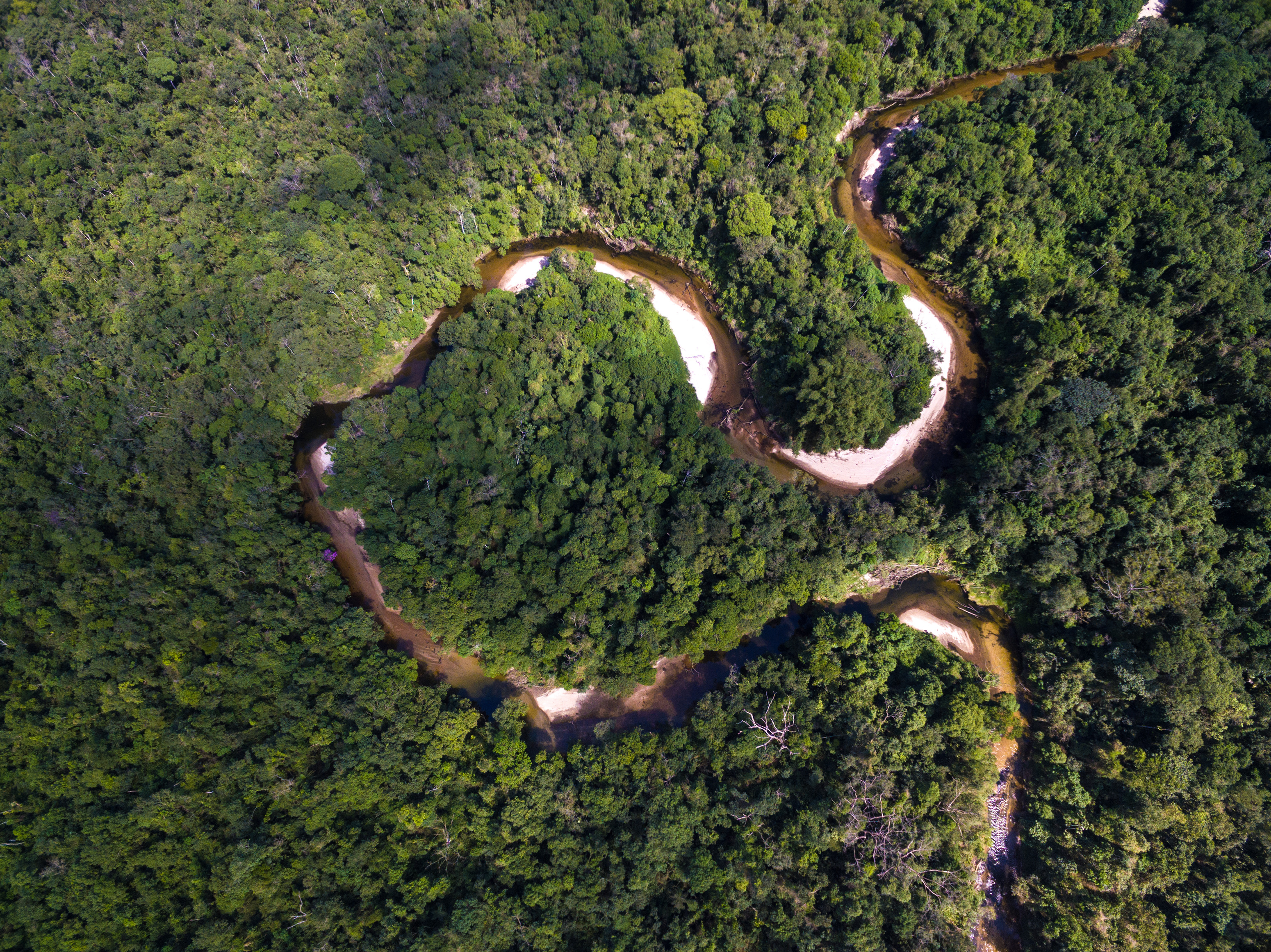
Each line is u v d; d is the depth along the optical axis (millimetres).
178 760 65312
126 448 77125
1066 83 88938
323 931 60719
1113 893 60500
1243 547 66438
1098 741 65688
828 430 77375
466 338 84250
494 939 60469
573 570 72250
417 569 73688
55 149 90125
